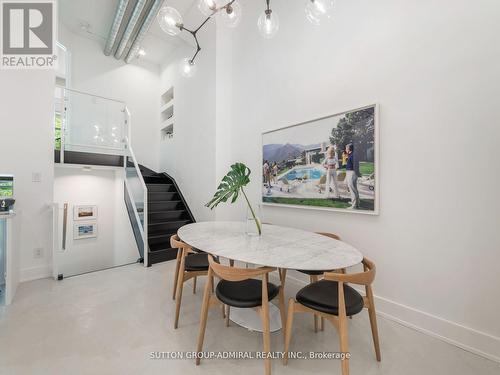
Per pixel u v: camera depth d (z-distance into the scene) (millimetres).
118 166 4863
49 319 2076
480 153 1742
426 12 1982
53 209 3010
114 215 5078
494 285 1685
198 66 4719
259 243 1933
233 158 4133
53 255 2982
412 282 2061
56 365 1554
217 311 2285
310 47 2861
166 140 6195
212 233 2301
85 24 5059
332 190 2609
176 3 3955
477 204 1754
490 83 1704
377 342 1640
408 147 2078
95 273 3211
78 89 5406
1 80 2820
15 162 2867
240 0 3906
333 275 1392
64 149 4160
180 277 2045
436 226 1937
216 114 4156
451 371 1565
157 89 6664
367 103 2336
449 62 1870
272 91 3375
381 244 2252
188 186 5055
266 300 1507
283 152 3170
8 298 2322
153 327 2000
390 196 2186
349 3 2484
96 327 1978
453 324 1839
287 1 3146
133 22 4281
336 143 2574
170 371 1536
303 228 2965
